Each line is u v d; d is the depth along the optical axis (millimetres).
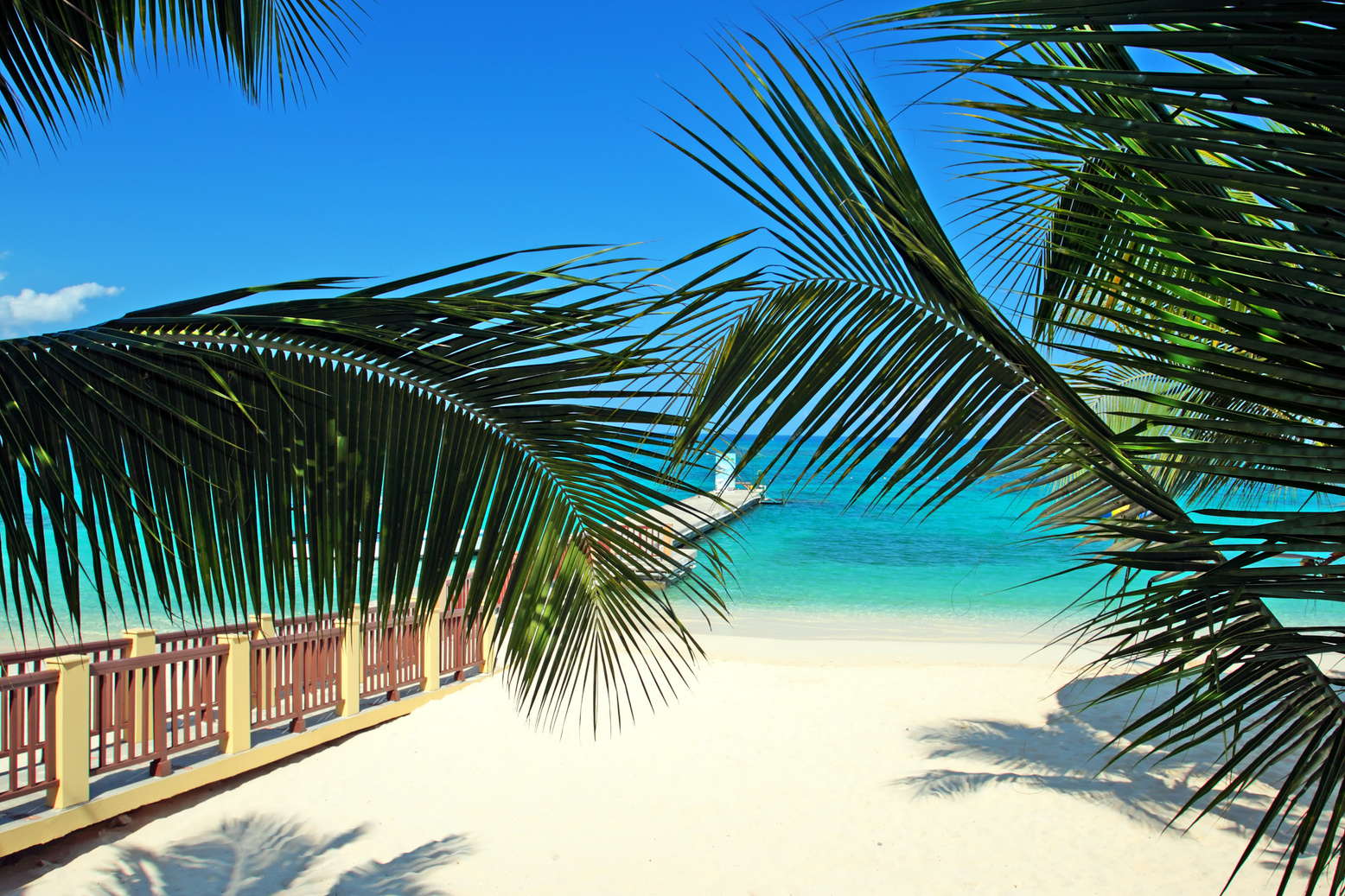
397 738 7539
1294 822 5535
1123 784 6336
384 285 1812
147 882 5047
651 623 2221
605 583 2203
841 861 5309
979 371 1792
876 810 6070
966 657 11258
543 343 1941
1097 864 5129
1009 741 7609
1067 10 1102
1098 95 1621
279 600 1793
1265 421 1274
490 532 2076
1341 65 1033
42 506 1593
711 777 6797
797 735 7828
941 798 6195
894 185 1667
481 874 5199
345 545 1892
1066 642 12453
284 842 5629
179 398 1772
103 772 5641
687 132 1713
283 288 1789
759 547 27125
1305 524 1232
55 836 5258
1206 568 1474
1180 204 1545
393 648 8180
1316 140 1060
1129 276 1372
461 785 6586
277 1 4199
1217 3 1035
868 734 7891
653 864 5320
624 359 1937
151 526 1678
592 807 6219
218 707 6512
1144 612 1498
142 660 5902
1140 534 1472
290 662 7117
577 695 8922
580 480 2109
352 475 1921
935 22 1195
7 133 2969
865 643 12242
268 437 1846
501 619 2172
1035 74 1183
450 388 2000
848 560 24016
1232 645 1490
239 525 1778
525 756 7168
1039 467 2010
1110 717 8258
